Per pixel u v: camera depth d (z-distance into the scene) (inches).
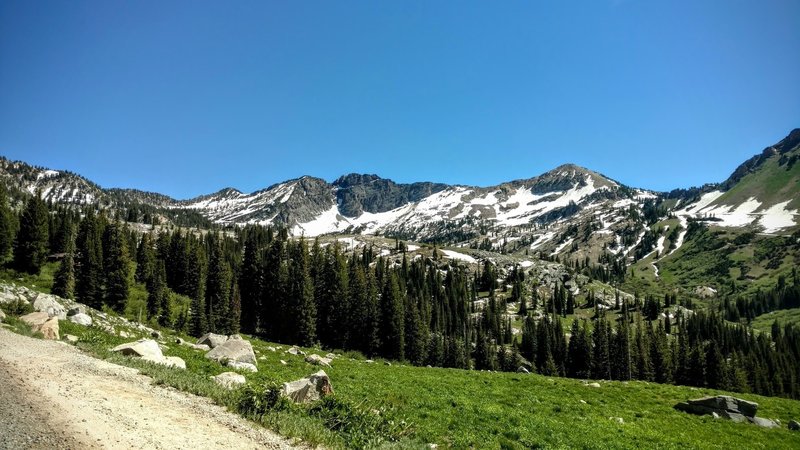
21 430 448.8
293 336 3430.1
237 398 705.6
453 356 4124.0
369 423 728.3
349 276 4517.7
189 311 3176.7
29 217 3046.3
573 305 7283.5
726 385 3425.2
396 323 3639.3
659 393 1749.5
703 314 6461.6
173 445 493.7
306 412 728.3
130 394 654.5
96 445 454.0
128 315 2743.6
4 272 2790.4
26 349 823.7
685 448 988.6
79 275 2733.8
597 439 955.3
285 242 7706.7
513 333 5836.6
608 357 4055.1
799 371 4473.4
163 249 4722.0
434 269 7578.7
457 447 780.6
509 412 1092.5
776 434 1258.0
